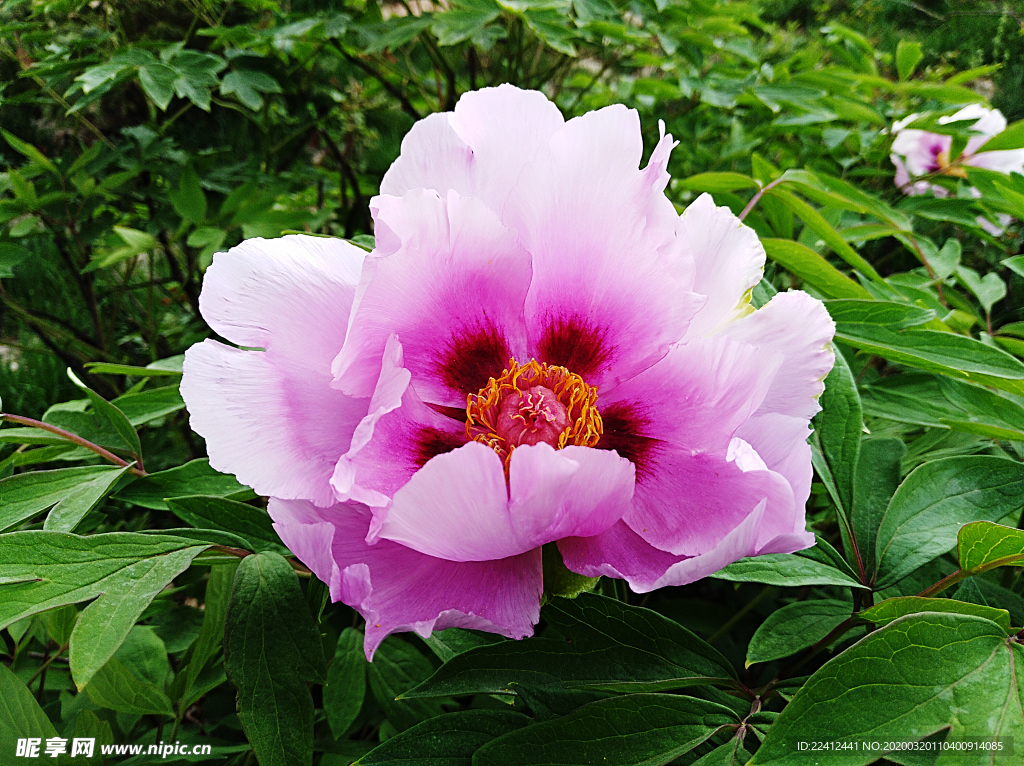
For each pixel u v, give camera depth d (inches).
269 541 11.8
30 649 17.3
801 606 11.7
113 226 25.8
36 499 11.3
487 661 9.6
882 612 9.7
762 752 7.7
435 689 9.4
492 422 10.8
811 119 23.2
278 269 9.8
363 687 13.6
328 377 9.7
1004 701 7.6
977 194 23.2
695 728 9.1
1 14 28.1
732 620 15.5
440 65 26.8
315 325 9.7
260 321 9.5
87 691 12.4
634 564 9.6
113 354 29.8
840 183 16.6
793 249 13.6
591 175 10.0
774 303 10.2
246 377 9.3
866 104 24.8
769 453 9.5
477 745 9.4
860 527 11.1
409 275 9.6
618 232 10.2
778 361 9.0
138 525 20.4
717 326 10.4
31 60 28.4
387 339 9.9
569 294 10.9
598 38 23.0
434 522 8.3
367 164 30.8
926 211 21.2
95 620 9.0
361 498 8.3
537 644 9.7
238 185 26.5
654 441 10.3
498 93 10.4
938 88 24.0
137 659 14.7
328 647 14.7
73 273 28.1
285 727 9.6
